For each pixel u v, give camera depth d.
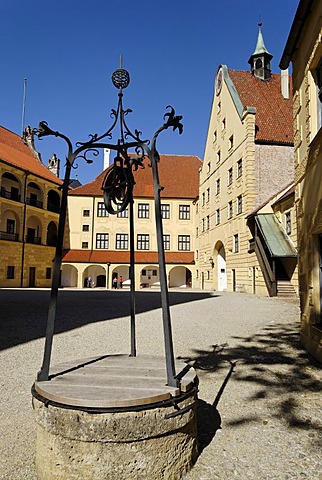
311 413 4.46
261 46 35.44
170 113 3.79
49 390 3.12
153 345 8.27
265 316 13.12
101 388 3.18
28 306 16.08
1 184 35.53
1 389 5.30
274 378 5.82
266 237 22.48
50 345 3.56
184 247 45.72
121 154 4.48
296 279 22.00
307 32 7.62
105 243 44.75
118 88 4.30
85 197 45.03
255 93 32.34
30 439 3.84
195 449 3.37
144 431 2.88
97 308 15.38
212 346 8.18
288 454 3.54
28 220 39.66
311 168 7.21
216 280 35.22
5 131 46.22
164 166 49.78
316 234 7.20
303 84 8.01
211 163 37.16
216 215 34.94
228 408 4.65
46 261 40.72
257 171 27.23
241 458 3.46
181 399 3.12
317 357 6.82
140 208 45.75
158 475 2.94
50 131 3.92
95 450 2.84
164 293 3.48
